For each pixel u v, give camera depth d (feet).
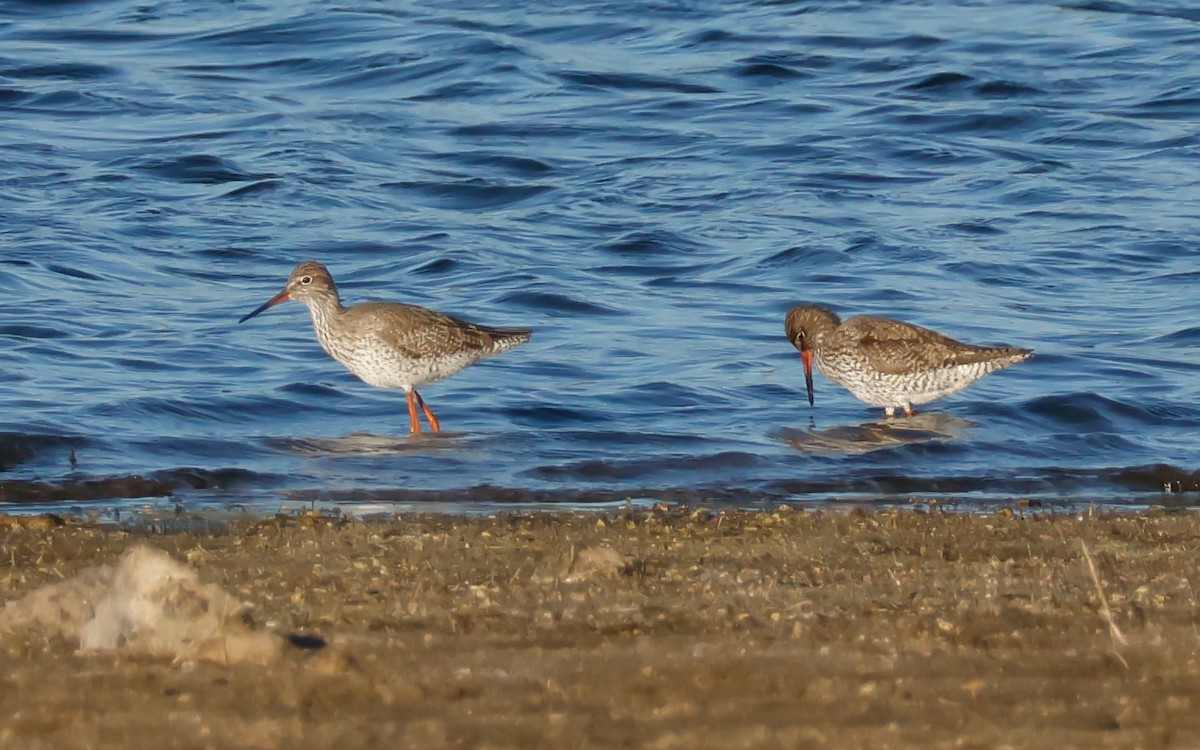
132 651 26.73
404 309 54.90
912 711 24.13
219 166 92.02
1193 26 124.77
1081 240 81.30
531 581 33.30
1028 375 61.41
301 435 53.16
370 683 25.23
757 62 114.62
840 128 101.71
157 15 126.11
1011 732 23.22
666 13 128.77
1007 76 111.34
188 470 47.96
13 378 57.47
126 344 63.00
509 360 62.80
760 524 41.16
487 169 93.81
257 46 118.83
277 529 40.14
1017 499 46.55
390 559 35.91
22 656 26.53
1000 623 29.27
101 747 22.57
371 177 91.86
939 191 90.48
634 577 33.73
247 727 23.26
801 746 22.63
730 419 55.88
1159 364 62.44
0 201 83.71
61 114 101.45
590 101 106.93
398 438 53.06
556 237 82.02
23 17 124.47
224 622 27.14
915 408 57.31
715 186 90.99
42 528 39.73
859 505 45.62
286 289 55.98
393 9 128.88
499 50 116.78
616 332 67.31
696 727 23.36
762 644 27.81
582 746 22.65
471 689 25.05
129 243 78.18
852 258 78.48
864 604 30.91
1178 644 27.78
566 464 49.90
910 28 124.67
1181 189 89.97
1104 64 115.03
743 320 69.41
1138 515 42.96
